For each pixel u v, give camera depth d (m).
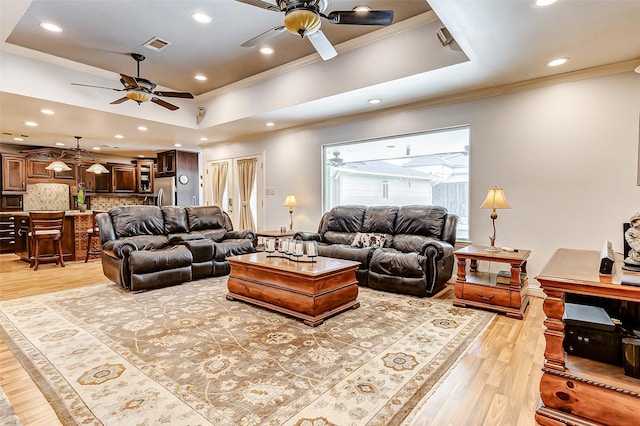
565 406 1.55
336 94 4.21
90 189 8.53
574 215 3.56
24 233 5.82
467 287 3.33
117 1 3.14
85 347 2.41
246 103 5.29
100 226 4.42
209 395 1.81
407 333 2.67
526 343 2.49
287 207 6.29
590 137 3.46
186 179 8.65
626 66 3.25
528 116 3.80
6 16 2.37
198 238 4.97
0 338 2.58
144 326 2.82
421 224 4.26
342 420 1.61
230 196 7.38
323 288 2.94
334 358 2.25
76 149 8.39
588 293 1.51
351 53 4.05
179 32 3.74
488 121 4.07
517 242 3.90
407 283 3.70
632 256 1.75
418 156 4.82
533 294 3.77
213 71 4.93
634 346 1.47
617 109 3.32
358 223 4.88
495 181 4.04
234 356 2.27
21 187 7.43
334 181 5.76
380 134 5.01
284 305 3.06
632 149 3.26
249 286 3.38
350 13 2.49
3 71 3.98
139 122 5.56
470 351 2.36
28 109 4.72
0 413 1.65
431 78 3.66
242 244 5.04
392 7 3.33
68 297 3.70
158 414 1.65
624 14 2.40
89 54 4.31
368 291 3.94
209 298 3.65
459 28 2.61
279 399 1.78
